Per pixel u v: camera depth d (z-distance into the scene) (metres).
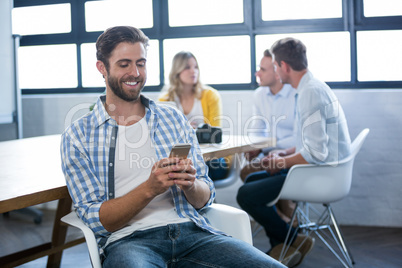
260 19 4.66
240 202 3.37
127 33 1.93
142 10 5.02
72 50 5.35
